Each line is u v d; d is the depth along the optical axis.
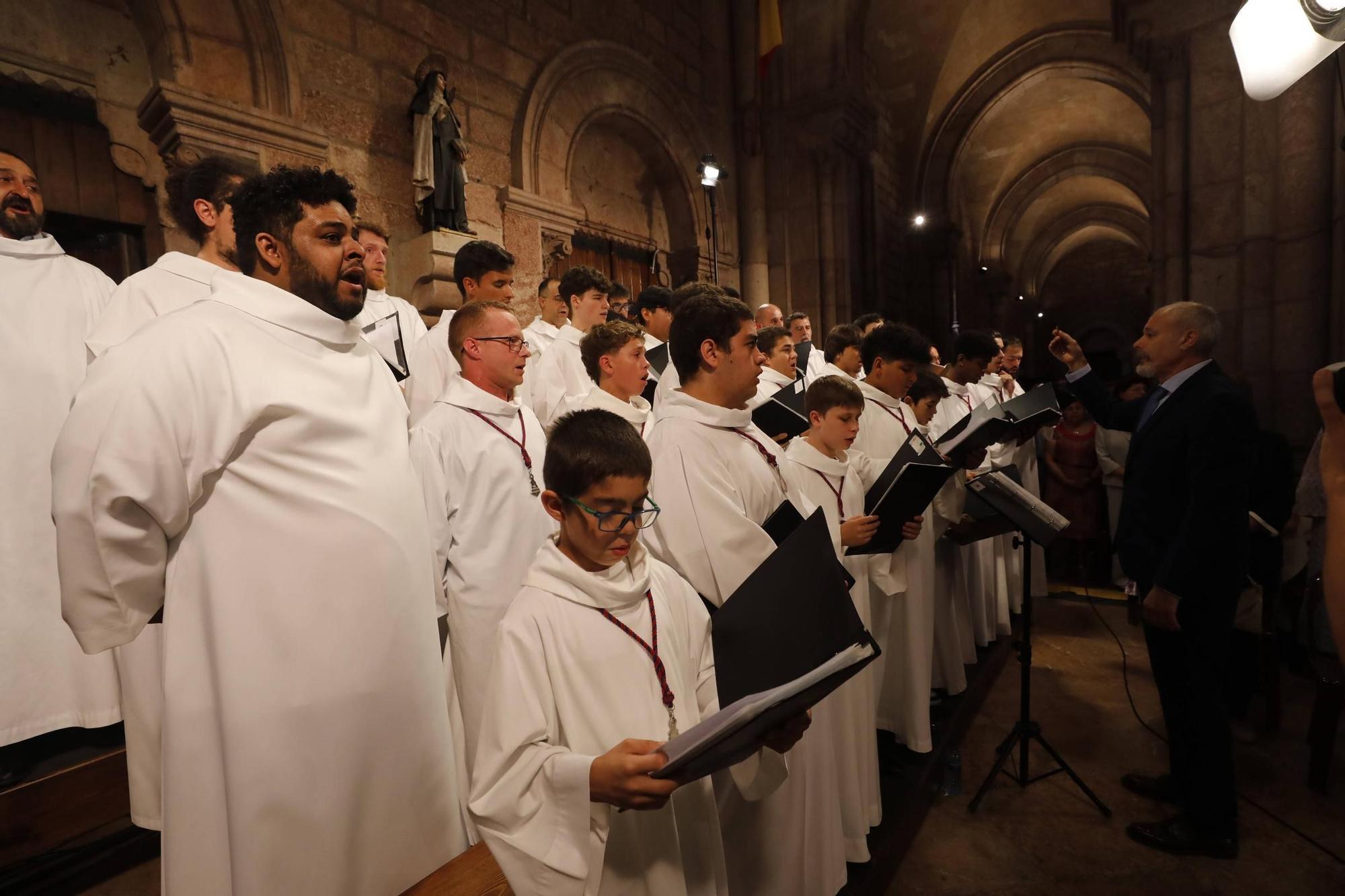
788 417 2.66
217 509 1.43
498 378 2.44
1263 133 6.11
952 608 3.51
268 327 1.49
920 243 15.84
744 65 10.62
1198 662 2.53
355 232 1.66
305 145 5.09
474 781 1.17
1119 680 4.16
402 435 1.71
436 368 3.20
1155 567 2.64
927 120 14.94
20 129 4.23
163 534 1.43
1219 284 6.54
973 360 4.50
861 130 11.61
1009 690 4.05
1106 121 16.89
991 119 16.02
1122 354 24.95
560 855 1.07
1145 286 24.34
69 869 2.25
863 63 12.06
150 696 2.00
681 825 1.36
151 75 4.74
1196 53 6.65
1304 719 3.64
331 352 1.60
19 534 2.38
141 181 4.71
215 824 1.41
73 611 1.38
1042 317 26.31
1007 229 20.14
